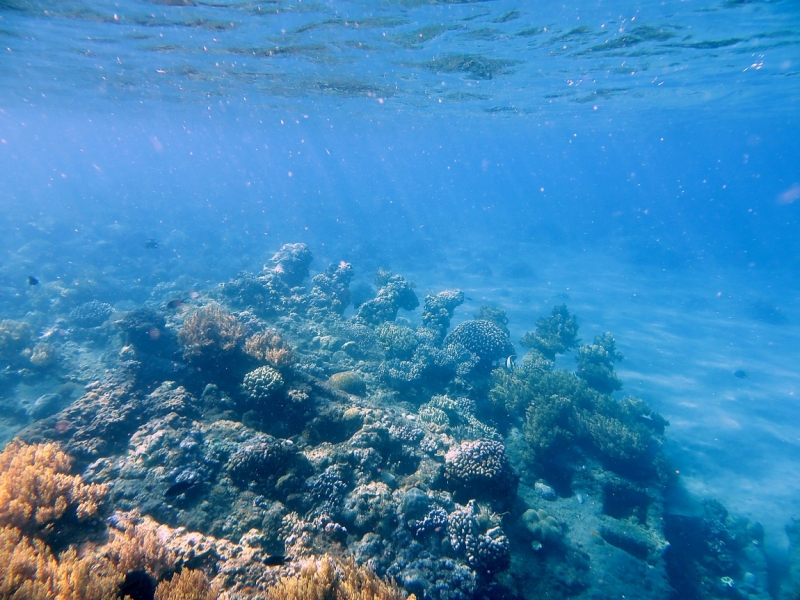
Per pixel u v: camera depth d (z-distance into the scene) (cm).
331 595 427
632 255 4412
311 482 661
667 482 1171
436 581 562
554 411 1118
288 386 877
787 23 1366
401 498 656
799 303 3064
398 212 7269
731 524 1073
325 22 1378
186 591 413
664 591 777
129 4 1241
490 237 5359
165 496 603
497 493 766
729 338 2377
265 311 1527
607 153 12975
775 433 1470
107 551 468
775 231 6456
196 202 7350
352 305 2308
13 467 580
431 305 1752
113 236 3822
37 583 386
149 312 1156
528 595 694
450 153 13900
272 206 7262
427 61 1859
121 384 893
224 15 1317
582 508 952
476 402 1232
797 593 891
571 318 1959
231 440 726
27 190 7388
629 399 1435
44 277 2588
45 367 1355
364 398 1059
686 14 1296
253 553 511
